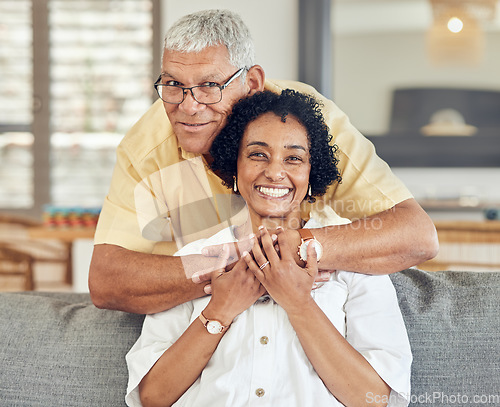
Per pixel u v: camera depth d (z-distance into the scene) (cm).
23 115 408
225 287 117
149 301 130
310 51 377
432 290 137
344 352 115
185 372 118
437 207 354
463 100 380
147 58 398
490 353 128
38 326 137
